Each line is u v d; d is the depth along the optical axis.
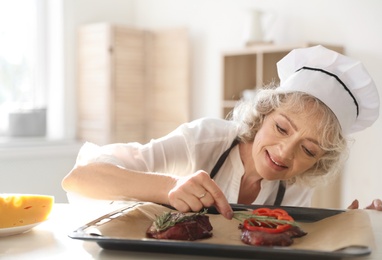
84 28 3.94
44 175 3.67
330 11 3.30
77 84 4.02
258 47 3.36
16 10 3.85
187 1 4.04
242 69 3.66
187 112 3.84
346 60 1.37
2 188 3.47
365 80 1.38
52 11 3.96
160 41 3.98
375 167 3.16
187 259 0.87
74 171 1.29
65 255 0.89
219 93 3.69
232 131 1.54
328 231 1.00
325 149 1.36
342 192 3.30
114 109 3.84
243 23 3.69
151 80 4.04
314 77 1.37
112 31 3.80
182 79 3.86
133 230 1.02
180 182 1.20
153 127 4.04
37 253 0.90
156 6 4.24
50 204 1.07
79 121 4.02
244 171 1.50
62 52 3.93
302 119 1.34
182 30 3.84
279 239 0.93
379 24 3.11
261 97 1.45
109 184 1.25
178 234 0.97
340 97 1.38
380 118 3.13
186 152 1.49
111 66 3.81
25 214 1.03
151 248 0.89
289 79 1.42
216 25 3.86
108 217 1.04
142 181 1.23
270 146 1.37
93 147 1.46
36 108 3.75
